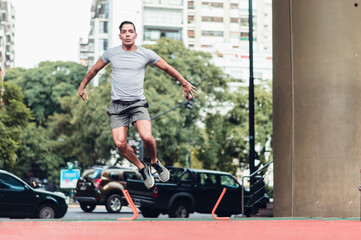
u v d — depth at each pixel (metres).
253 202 20.78
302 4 13.12
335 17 12.80
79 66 80.81
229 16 113.25
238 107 54.75
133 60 6.78
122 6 100.62
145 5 101.62
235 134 53.62
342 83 12.71
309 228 4.57
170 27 102.62
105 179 27.72
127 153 6.80
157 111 47.69
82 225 5.35
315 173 12.80
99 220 6.89
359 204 12.54
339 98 12.70
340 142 12.65
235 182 22.77
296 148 13.12
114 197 27.73
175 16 103.00
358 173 12.61
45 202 20.02
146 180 6.91
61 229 4.49
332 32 12.79
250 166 25.58
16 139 45.09
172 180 21.44
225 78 54.94
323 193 12.70
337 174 12.62
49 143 60.84
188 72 52.47
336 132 12.68
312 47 12.95
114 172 28.09
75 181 40.84
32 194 19.80
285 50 13.43
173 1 103.00
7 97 45.19
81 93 7.30
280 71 13.55
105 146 48.34
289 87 13.30
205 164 54.03
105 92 49.00
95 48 107.12
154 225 5.23
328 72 12.77
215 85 54.03
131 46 6.85
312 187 12.82
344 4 12.81
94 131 48.78
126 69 6.74
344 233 3.86
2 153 43.66
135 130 44.38
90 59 110.56
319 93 12.83
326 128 12.74
